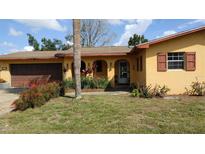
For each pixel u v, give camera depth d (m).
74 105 9.12
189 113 7.49
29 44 44.22
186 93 12.04
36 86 10.53
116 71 18.62
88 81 15.12
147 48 12.16
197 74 12.02
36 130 6.00
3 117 7.64
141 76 14.08
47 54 20.34
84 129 5.98
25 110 8.69
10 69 19.98
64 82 14.35
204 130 5.70
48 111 8.27
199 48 11.99
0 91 16.50
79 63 10.87
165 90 11.67
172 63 12.26
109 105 8.92
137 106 8.72
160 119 6.79
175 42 12.05
